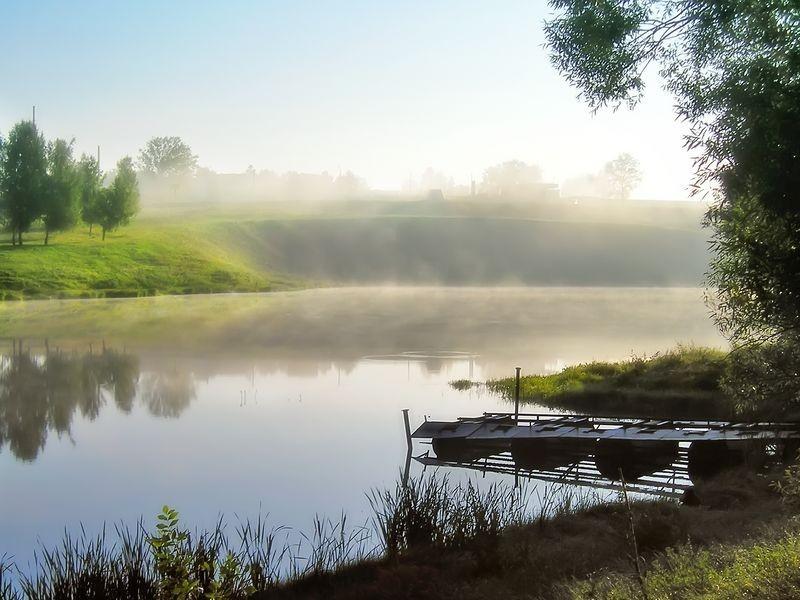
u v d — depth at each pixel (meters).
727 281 11.27
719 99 9.95
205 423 25.23
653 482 17.92
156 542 8.12
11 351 45.22
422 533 11.89
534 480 18.16
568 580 9.40
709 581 7.08
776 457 17.48
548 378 32.78
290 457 20.25
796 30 9.79
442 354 44.97
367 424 25.11
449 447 21.45
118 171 111.69
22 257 95.06
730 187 10.15
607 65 10.73
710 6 10.00
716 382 28.03
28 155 96.31
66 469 19.06
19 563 12.26
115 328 59.03
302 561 11.77
